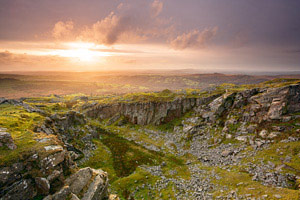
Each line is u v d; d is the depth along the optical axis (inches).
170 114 6166.3
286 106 3897.6
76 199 1481.3
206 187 2684.5
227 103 5017.2
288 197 2007.9
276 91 4183.1
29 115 2940.5
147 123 6176.2
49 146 1715.1
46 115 3508.9
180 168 3422.7
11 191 1290.6
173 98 6530.5
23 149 1571.1
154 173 3166.8
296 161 2684.5
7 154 1453.0
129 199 2488.9
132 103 6565.0
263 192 2239.2
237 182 2637.8
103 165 3353.8
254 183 2511.1
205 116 5078.7
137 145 4500.5
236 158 3331.7
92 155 3563.0
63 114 4055.1
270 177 2554.1
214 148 3941.9
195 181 2896.2
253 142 3580.2
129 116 6471.5
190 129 4886.8
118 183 2817.4
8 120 2411.4
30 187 1393.9
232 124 4347.9
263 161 2972.4
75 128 4072.3
